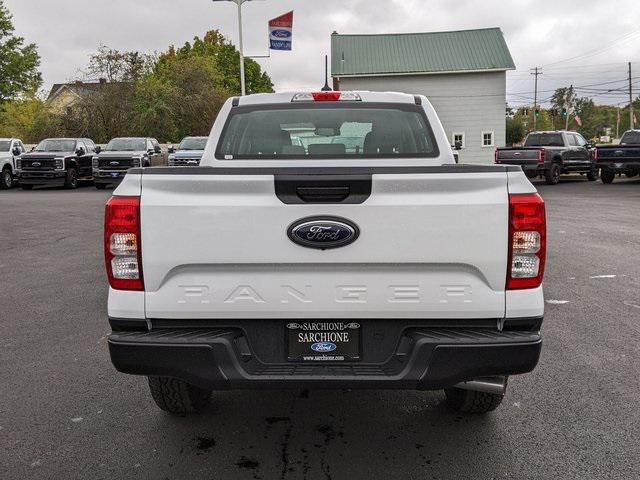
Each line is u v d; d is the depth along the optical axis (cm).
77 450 360
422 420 400
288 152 504
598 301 691
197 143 2631
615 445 363
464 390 387
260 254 306
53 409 419
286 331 317
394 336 316
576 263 902
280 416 408
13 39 4862
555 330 585
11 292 765
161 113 4306
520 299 308
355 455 353
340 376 307
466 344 301
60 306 697
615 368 487
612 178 2530
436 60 4041
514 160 2430
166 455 354
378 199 303
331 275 309
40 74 5041
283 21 2944
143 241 308
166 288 312
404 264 307
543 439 371
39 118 4528
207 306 312
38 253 1047
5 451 360
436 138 497
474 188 304
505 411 412
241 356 317
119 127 4288
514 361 304
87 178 2781
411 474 331
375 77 4047
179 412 405
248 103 514
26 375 483
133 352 307
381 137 506
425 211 303
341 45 4222
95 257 1007
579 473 331
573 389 446
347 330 317
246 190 305
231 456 352
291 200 304
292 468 338
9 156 2650
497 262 306
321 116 507
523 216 304
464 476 328
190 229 307
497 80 3969
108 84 4278
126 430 387
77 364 508
